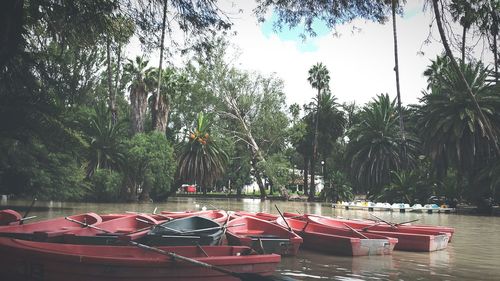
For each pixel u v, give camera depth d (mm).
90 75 36750
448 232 15109
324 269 9852
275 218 16156
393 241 12383
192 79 55406
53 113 19094
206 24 9727
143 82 44344
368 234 13000
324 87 70875
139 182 42250
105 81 47312
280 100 60219
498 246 14570
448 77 37781
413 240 13055
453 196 39031
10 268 7473
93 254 7824
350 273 9461
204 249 8383
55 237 9562
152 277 7051
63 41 13609
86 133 37344
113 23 11500
